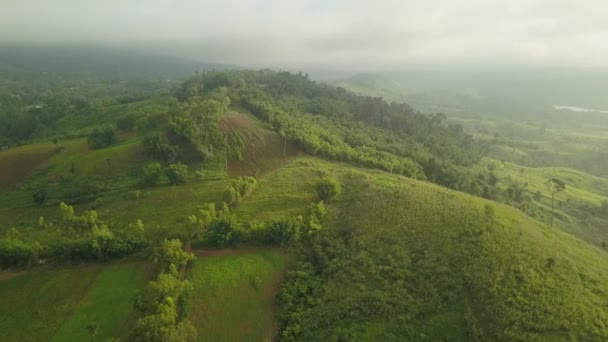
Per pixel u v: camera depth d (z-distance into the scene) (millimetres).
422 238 71250
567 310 54562
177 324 54312
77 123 166375
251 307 62688
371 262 67750
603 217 142000
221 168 99625
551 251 69312
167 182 91750
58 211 84125
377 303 59719
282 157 113250
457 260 65125
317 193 88375
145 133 119188
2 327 55312
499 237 69500
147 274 64562
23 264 65375
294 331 57969
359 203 84000
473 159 192375
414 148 158375
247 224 76250
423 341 54656
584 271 66000
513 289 57875
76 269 65562
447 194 89188
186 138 104000
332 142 128500
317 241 74250
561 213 136125
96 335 54062
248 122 126125
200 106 122688
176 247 65062
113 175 96750
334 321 58750
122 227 75500
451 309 57812
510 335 51875
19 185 101062
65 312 57688
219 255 70500
